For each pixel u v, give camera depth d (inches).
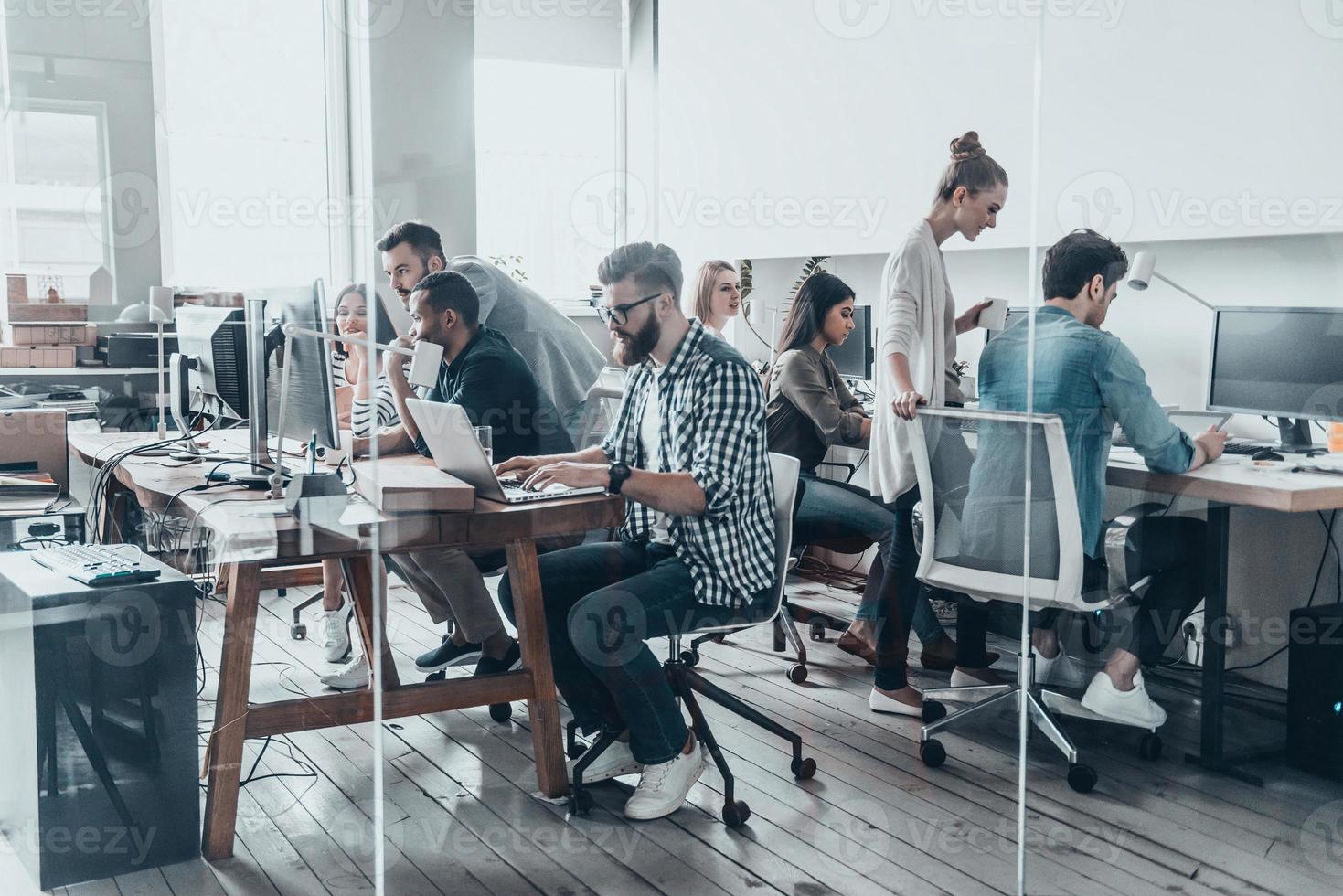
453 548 80.4
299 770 84.6
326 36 97.0
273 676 85.0
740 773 82.7
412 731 82.7
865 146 86.0
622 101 83.4
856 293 86.3
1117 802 87.0
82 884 77.2
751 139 83.9
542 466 80.7
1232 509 88.2
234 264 106.8
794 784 83.5
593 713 81.0
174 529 91.4
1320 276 90.4
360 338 90.5
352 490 83.4
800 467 84.5
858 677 85.3
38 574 80.7
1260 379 90.0
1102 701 87.7
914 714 86.0
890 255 87.0
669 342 82.4
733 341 84.8
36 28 107.6
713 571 82.2
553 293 82.2
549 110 82.0
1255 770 87.7
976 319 88.4
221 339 101.0
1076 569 87.4
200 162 108.0
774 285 85.2
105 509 99.7
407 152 80.5
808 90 85.0
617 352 82.3
